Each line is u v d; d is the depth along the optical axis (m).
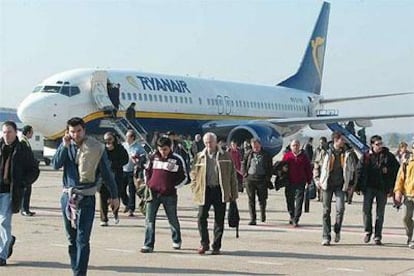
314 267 11.87
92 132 37.66
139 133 39.66
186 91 43.34
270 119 51.91
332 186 14.62
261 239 15.38
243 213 21.25
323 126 49.72
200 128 44.41
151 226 13.34
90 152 10.16
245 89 50.16
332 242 15.02
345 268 11.80
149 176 13.46
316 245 14.55
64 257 12.57
